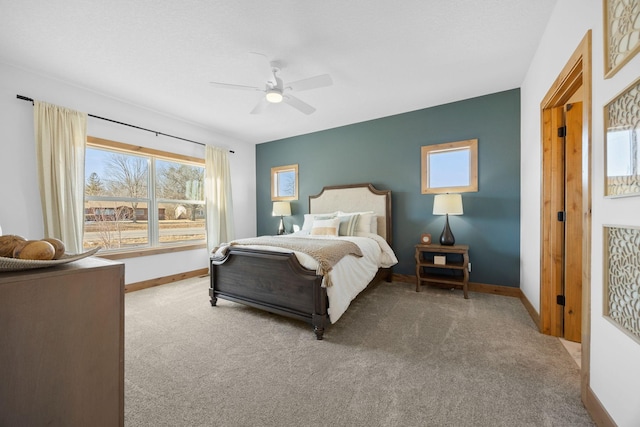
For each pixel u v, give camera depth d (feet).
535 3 5.90
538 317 7.42
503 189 10.36
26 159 8.50
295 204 16.07
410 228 12.34
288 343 6.64
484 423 4.05
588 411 4.24
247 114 12.48
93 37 6.91
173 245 12.98
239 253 8.52
